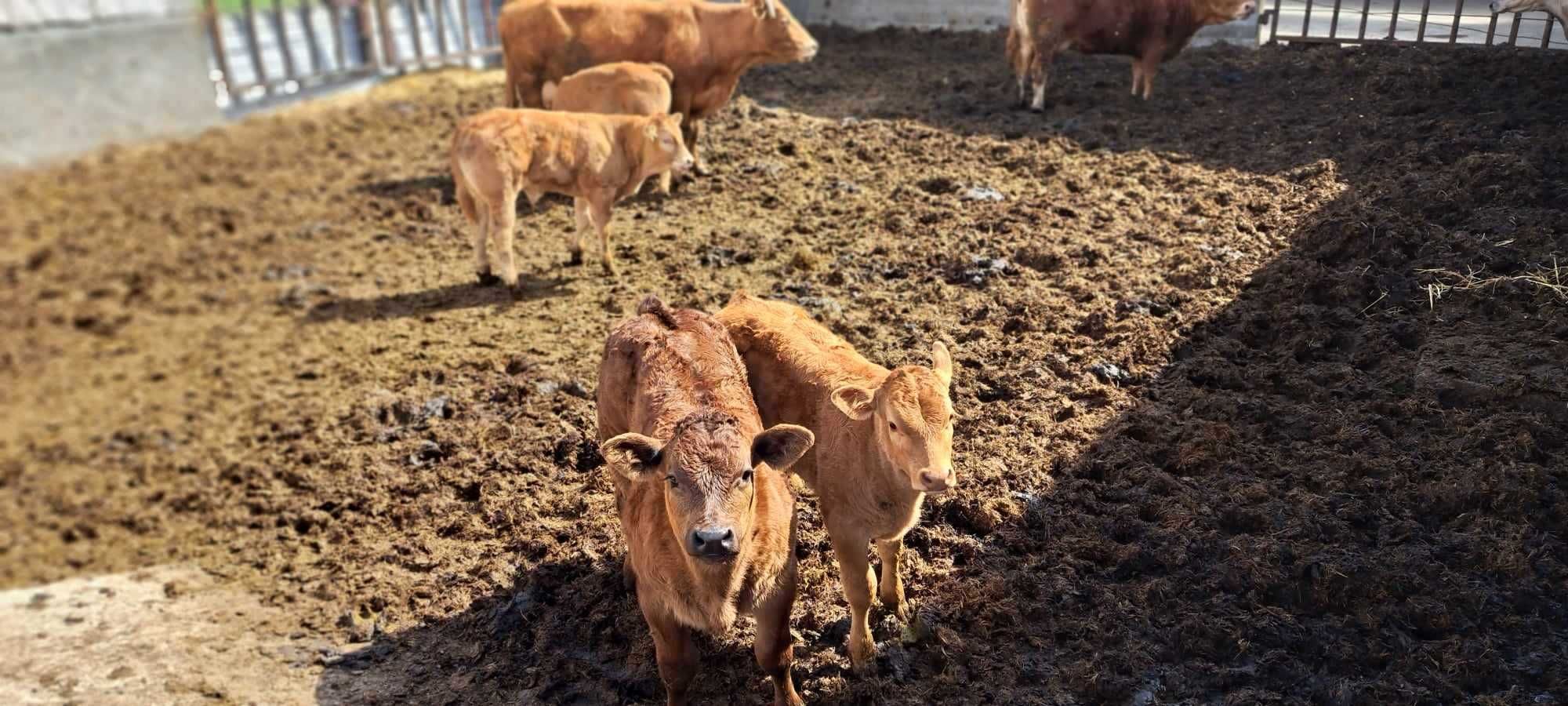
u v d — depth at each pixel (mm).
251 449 7559
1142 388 6980
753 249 9461
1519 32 13828
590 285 9289
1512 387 6309
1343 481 5887
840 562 4902
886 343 7691
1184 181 10047
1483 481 5668
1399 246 8172
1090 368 7176
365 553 6348
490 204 8875
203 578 6316
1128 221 9359
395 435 7414
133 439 7891
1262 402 6617
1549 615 5066
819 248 9406
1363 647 4957
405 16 17047
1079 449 6395
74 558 6578
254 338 9242
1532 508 5531
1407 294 7582
